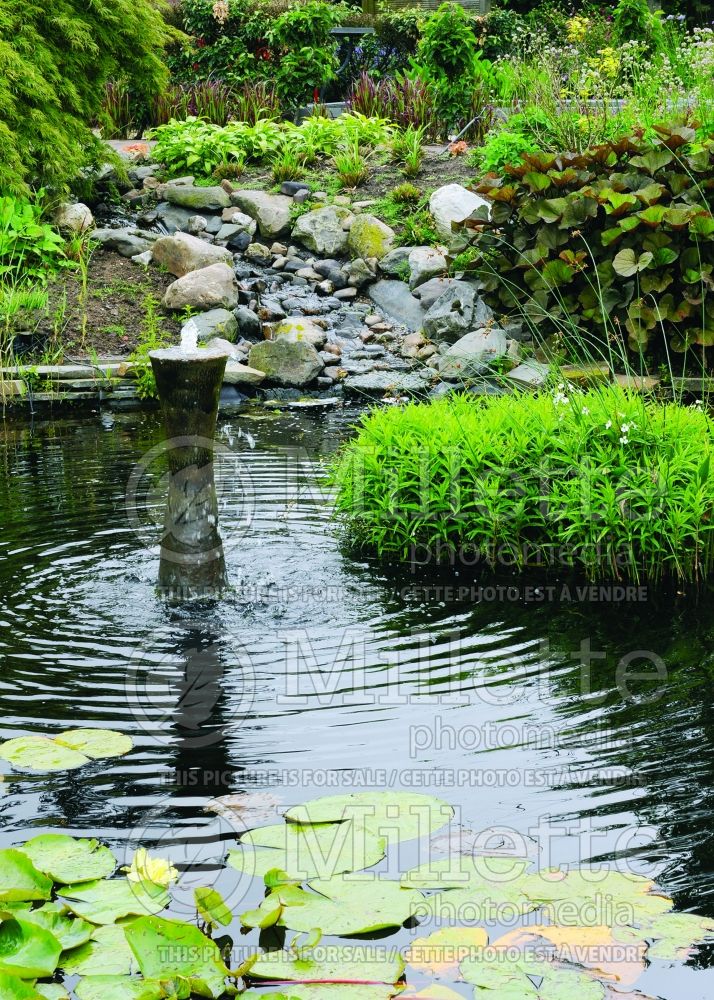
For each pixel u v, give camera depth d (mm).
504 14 16734
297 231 9656
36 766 2918
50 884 2348
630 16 14438
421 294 8797
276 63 14609
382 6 18062
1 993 1978
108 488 5559
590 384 6891
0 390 7480
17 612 3977
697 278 6965
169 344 8062
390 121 12125
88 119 10406
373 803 2730
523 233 7926
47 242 8789
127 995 2025
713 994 2045
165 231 9891
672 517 4336
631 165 7707
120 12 9805
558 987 2047
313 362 8008
